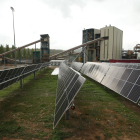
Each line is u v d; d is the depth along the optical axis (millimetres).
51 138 5336
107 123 6574
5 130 5969
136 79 7969
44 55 65625
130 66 20719
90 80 19266
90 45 87875
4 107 8859
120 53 97000
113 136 5445
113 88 10094
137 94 7156
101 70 15031
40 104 9367
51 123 6609
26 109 8477
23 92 12688
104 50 85875
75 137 5387
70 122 6707
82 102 9758
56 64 59500
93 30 89750
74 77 7652
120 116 7340
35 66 21125
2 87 10258
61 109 5520
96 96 11203
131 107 8711
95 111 8078
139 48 84812
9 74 10859
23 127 6234
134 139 5238
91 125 6387
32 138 5352
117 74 10891
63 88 8719
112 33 83000
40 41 67375
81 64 29734
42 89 13820
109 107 8711
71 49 72062
